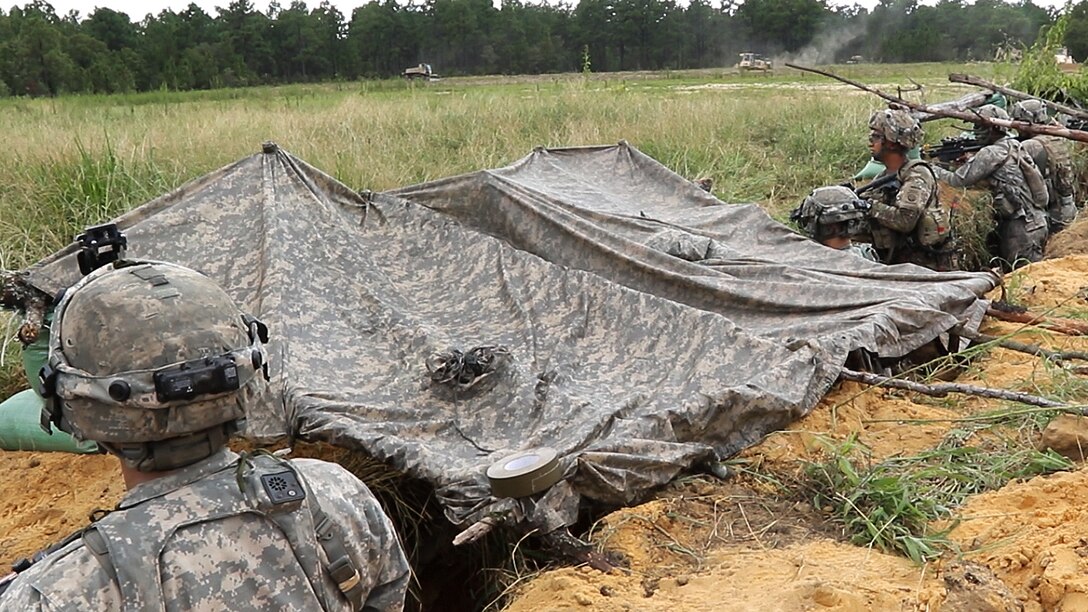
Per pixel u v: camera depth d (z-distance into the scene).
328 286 5.46
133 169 8.89
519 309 5.41
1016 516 3.66
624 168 8.27
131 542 1.82
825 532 3.87
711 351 4.89
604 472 3.96
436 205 6.75
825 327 5.26
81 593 1.77
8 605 1.79
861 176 9.48
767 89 23.30
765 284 5.68
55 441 5.43
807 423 4.74
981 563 3.37
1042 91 12.52
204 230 5.73
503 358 4.60
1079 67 13.32
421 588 4.35
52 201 8.22
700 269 5.91
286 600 1.87
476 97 16.70
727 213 7.16
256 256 5.57
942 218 7.18
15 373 6.33
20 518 4.93
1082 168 10.80
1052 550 3.29
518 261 5.81
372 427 4.20
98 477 5.27
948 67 30.31
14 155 9.55
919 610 3.17
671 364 4.91
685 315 5.10
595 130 12.59
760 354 4.80
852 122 13.14
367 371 4.84
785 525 3.94
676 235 6.34
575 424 4.23
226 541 1.87
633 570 3.68
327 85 32.03
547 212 6.38
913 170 7.29
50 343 1.99
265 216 5.74
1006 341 5.56
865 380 4.89
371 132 12.08
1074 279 7.09
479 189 6.62
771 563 3.61
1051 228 9.14
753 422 4.56
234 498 1.91
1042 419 4.49
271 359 4.62
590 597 3.43
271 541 1.90
